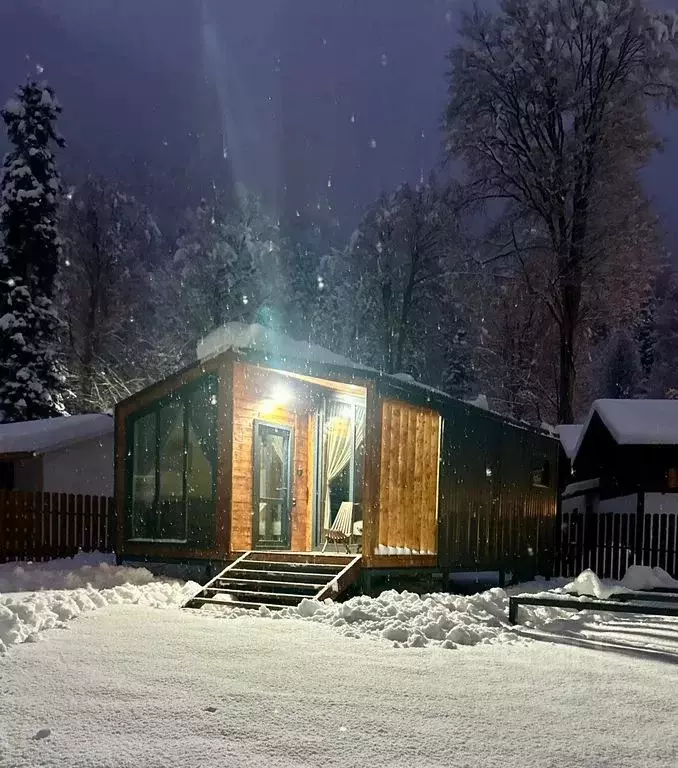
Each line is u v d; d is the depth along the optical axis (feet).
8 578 41.75
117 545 47.32
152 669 19.77
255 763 13.26
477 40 115.44
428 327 153.58
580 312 114.42
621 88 108.78
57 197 113.19
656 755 14.35
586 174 110.22
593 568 62.54
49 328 109.40
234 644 23.31
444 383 153.99
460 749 14.29
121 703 16.60
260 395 47.85
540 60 111.55
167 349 135.33
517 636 26.66
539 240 116.16
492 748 14.42
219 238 147.02
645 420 68.44
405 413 43.62
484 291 120.88
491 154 115.75
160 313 148.15
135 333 149.18
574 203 111.34
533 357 131.75
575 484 82.64
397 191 153.89
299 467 52.85
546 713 16.81
